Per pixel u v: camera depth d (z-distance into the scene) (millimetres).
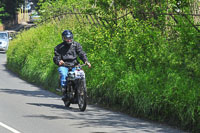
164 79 27219
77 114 29031
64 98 31922
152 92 26828
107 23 37750
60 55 31719
